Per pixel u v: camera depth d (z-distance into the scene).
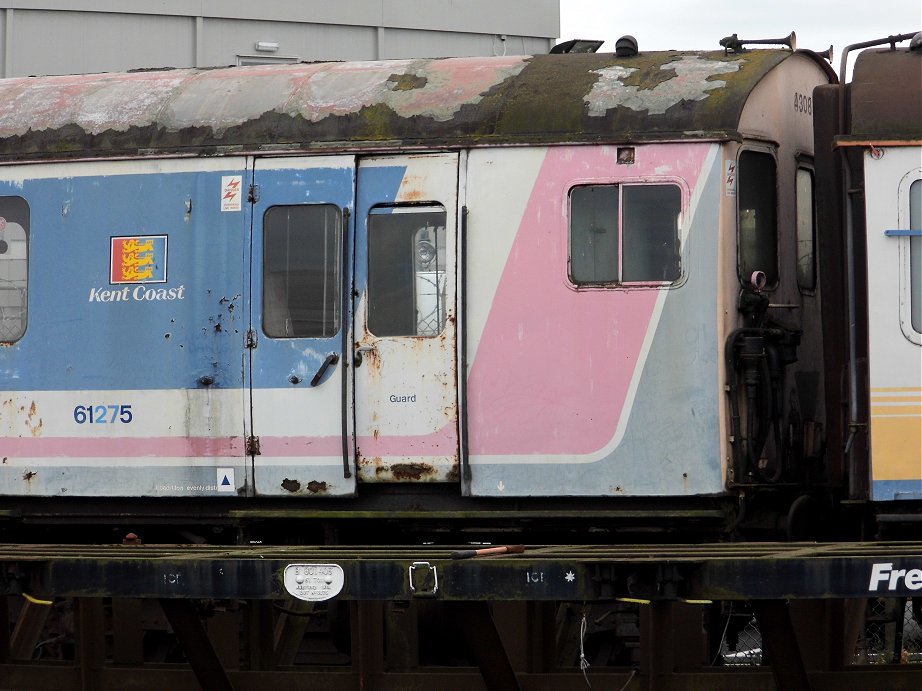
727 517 31.05
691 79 32.25
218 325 33.19
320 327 32.78
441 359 32.00
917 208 29.83
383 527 33.09
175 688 31.14
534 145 31.80
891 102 30.09
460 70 34.19
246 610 32.16
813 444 33.50
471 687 29.92
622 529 31.77
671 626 28.83
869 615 33.41
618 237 31.38
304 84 34.47
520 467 31.48
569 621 32.47
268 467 32.75
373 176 32.69
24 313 34.53
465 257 31.88
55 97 35.72
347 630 34.09
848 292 30.16
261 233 33.06
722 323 30.89
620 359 31.17
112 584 26.92
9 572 27.09
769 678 28.56
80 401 33.97
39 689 31.69
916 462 29.41
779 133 33.38
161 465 33.38
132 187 33.88
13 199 34.66
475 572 25.66
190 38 71.31
